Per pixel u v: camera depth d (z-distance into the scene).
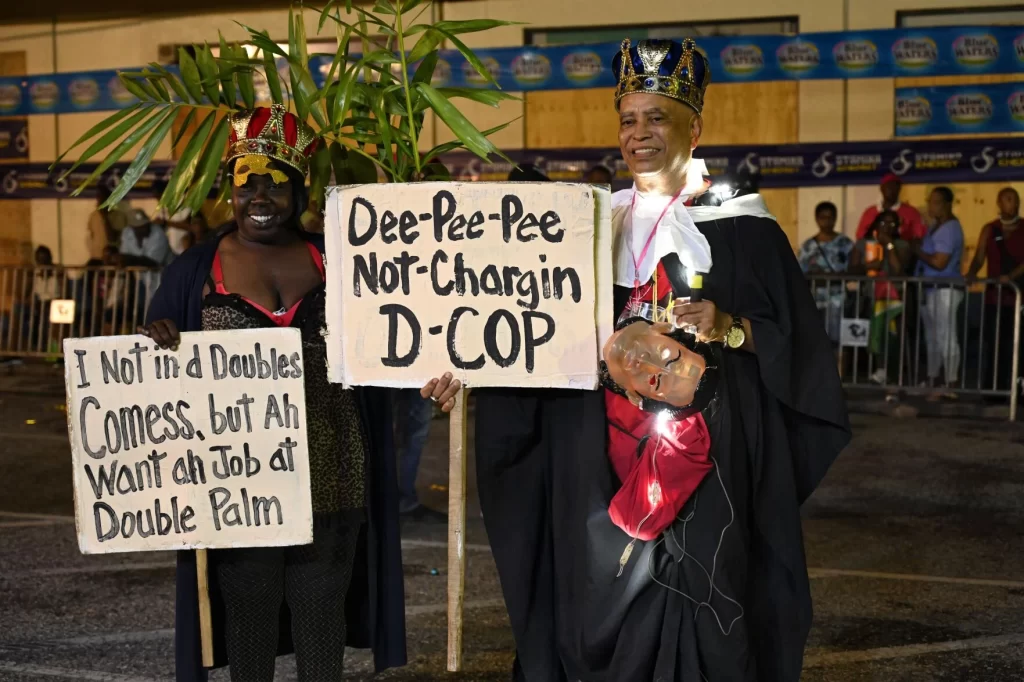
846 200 13.09
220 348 3.42
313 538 3.54
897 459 8.47
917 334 10.57
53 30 14.98
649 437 3.34
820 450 3.54
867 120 13.20
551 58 12.48
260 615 3.58
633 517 3.28
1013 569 5.70
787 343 3.29
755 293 3.37
